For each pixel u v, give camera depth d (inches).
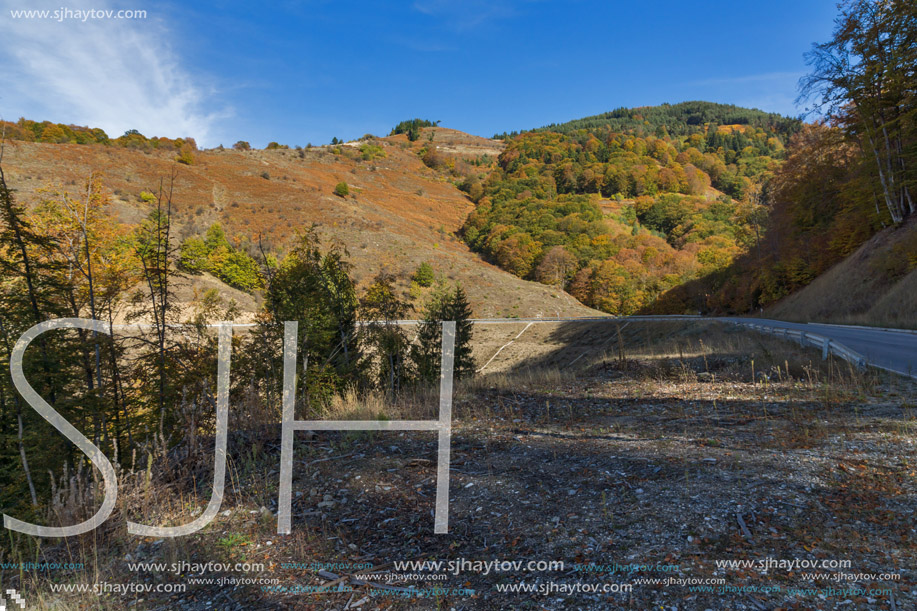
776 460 174.2
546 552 125.2
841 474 156.9
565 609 100.8
